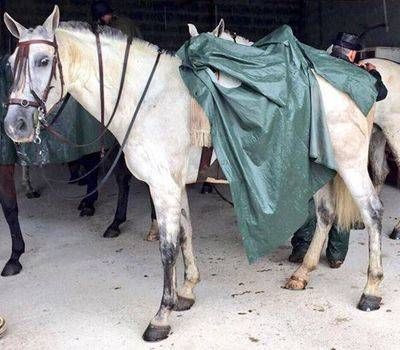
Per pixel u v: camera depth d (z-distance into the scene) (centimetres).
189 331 265
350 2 673
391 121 389
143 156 254
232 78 260
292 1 848
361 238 395
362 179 283
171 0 796
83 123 374
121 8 771
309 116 268
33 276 344
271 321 273
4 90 318
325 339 255
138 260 367
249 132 257
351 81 275
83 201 480
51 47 233
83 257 376
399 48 511
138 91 254
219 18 821
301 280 312
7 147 333
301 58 276
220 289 314
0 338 265
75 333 268
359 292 305
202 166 270
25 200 525
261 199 260
